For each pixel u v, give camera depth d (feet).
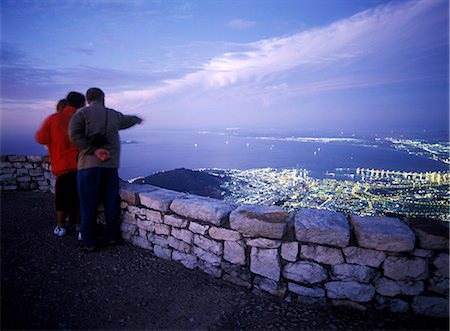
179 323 7.39
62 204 11.73
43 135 11.18
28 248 10.93
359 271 7.64
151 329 7.14
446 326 7.07
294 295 8.24
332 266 7.84
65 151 11.43
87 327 7.06
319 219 8.24
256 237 8.51
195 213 9.59
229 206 9.52
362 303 7.72
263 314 7.76
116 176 11.27
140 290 8.75
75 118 9.73
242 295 8.59
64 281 8.94
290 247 8.16
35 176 19.25
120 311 7.75
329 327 7.18
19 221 13.70
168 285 9.07
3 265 9.54
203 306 8.08
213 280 9.35
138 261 10.49
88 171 10.19
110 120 10.47
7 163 18.89
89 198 10.42
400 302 7.47
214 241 9.30
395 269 7.39
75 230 12.75
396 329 7.02
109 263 10.23
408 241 7.16
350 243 7.68
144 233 11.25
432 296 7.25
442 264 7.10
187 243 9.97
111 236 11.50
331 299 7.93
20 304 7.66
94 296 8.32
